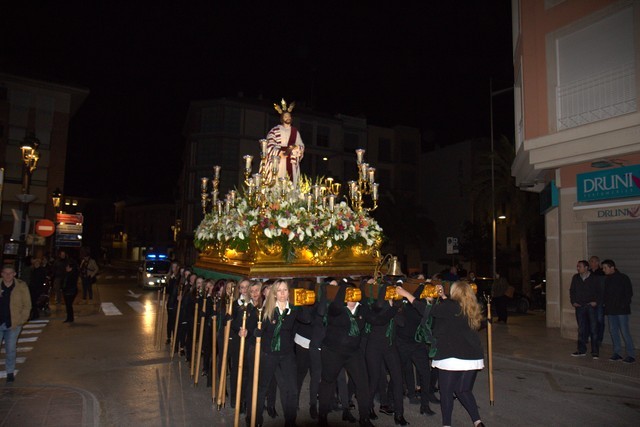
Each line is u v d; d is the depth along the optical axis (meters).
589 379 8.53
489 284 20.56
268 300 5.67
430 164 44.91
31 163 15.19
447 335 5.42
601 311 10.18
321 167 42.66
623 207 11.27
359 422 5.92
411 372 6.96
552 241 14.89
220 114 39.81
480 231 34.16
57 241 22.70
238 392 5.57
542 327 14.86
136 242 70.00
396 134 46.34
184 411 6.48
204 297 8.11
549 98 12.79
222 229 9.20
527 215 25.30
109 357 9.86
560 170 12.95
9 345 7.73
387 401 6.59
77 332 13.03
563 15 12.59
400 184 45.34
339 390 6.38
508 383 8.24
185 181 41.62
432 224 37.44
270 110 41.25
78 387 7.54
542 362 9.57
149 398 7.06
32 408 6.38
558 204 13.41
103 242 78.31
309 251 8.80
